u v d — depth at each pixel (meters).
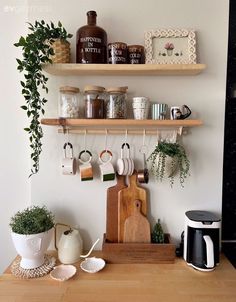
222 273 1.10
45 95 1.23
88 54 1.10
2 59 1.27
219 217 1.24
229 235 1.30
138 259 1.17
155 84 1.23
